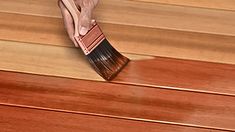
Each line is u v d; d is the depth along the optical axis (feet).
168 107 4.75
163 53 5.35
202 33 5.64
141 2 6.07
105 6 5.98
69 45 5.45
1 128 4.53
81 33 4.83
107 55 5.08
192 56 5.32
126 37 5.54
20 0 6.08
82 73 5.10
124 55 5.32
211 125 4.59
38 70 5.12
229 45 5.48
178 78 5.06
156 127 4.57
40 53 5.33
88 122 4.60
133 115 4.67
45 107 4.73
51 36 5.57
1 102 4.77
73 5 4.79
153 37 5.56
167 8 6.00
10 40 5.48
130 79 5.04
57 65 5.19
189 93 4.91
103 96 4.85
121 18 5.81
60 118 4.63
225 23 5.80
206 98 4.86
